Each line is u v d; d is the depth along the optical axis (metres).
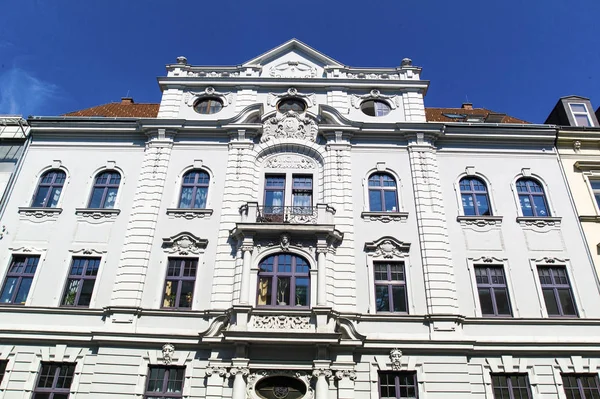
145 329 17.38
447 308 17.86
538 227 19.92
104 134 22.45
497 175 21.31
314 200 20.59
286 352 16.61
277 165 21.47
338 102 23.20
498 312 18.23
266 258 18.55
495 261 19.11
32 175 21.38
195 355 17.00
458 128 22.22
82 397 16.41
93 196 20.94
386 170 21.27
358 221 19.88
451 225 19.94
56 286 18.62
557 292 18.64
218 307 17.72
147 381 16.72
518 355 17.17
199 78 23.91
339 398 16.02
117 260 19.11
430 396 16.28
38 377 16.98
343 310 17.73
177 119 21.97
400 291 18.52
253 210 19.16
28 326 17.72
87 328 17.69
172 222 19.84
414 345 17.02
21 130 22.59
